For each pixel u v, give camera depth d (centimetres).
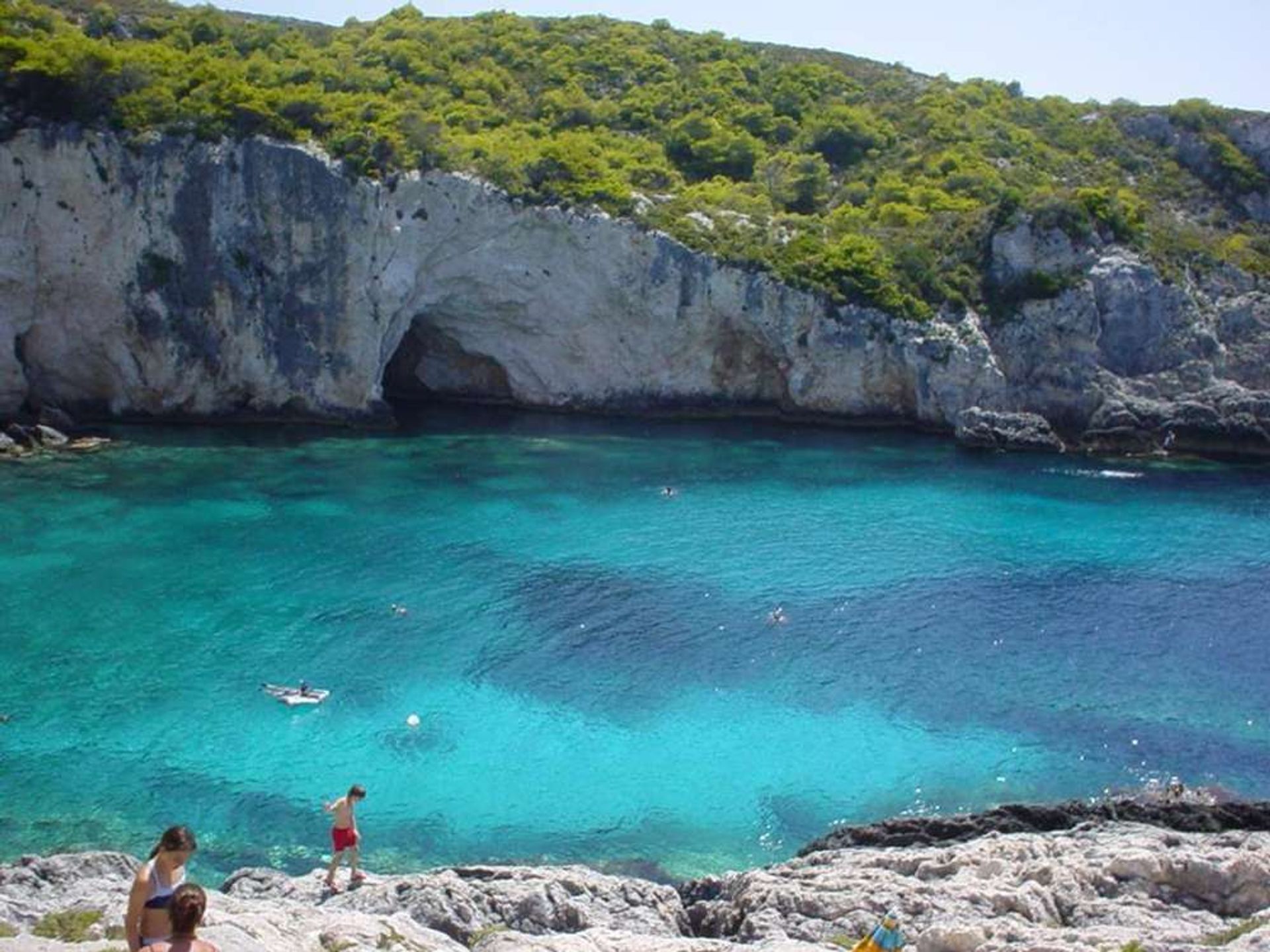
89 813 3650
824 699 4550
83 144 7550
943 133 11181
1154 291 9131
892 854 3175
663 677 4697
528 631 5062
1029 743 4266
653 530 6412
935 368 8762
